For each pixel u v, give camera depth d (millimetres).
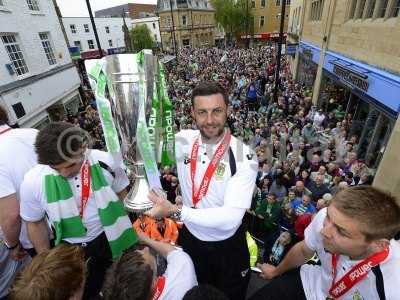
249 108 14195
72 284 1312
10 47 11445
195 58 36781
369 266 1402
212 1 50969
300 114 10766
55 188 1797
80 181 1861
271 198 5707
